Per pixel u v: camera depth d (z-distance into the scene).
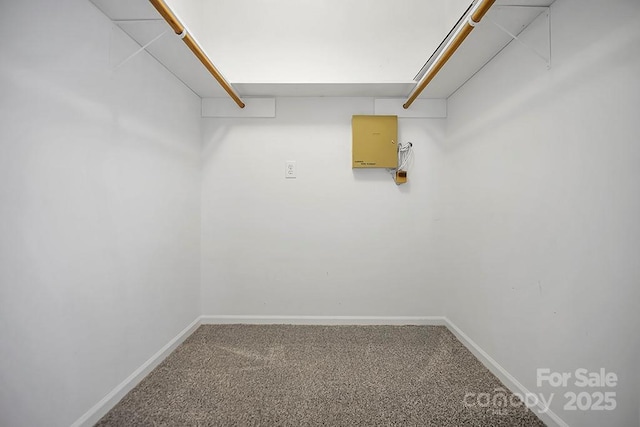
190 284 2.00
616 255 0.89
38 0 0.92
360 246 2.16
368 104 2.16
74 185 1.06
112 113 1.25
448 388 1.39
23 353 0.89
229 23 2.06
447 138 2.13
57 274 0.99
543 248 1.18
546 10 1.16
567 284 1.06
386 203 2.16
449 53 1.37
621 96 0.88
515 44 1.36
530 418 1.19
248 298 2.18
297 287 2.18
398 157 2.15
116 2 1.12
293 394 1.33
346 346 1.81
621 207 0.87
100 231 1.18
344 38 2.07
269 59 2.07
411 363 1.61
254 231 2.17
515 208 1.36
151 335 1.54
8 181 0.85
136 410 1.22
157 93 1.59
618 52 0.88
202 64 1.61
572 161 1.04
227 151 2.16
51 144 0.97
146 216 1.50
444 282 2.15
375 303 2.17
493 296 1.54
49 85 0.96
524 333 1.29
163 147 1.66
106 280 1.22
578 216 1.02
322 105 2.15
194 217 2.05
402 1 2.06
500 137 1.48
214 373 1.50
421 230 2.16
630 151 0.85
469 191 1.80
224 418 1.18
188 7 1.85
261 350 1.75
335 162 2.16
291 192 2.16
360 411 1.23
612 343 0.90
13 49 0.86
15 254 0.86
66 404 1.02
